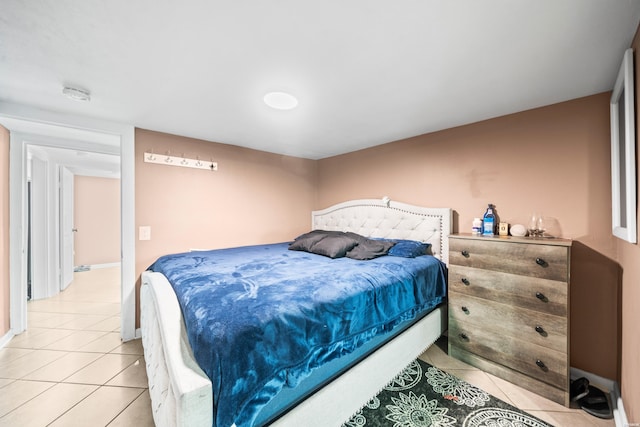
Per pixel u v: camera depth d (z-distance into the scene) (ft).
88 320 9.50
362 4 3.46
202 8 3.51
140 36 4.09
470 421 4.90
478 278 6.61
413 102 6.65
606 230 5.91
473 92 6.10
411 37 4.16
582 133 6.26
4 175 7.86
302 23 3.83
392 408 5.26
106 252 19.10
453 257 7.11
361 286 5.31
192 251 9.39
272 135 9.46
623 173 5.00
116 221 19.57
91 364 6.74
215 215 10.25
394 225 9.87
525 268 5.83
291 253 8.95
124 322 8.09
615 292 5.76
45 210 11.98
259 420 3.45
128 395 5.59
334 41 4.26
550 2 3.43
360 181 11.52
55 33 4.00
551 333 5.47
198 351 3.27
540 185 6.84
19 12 3.54
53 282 12.38
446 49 4.48
